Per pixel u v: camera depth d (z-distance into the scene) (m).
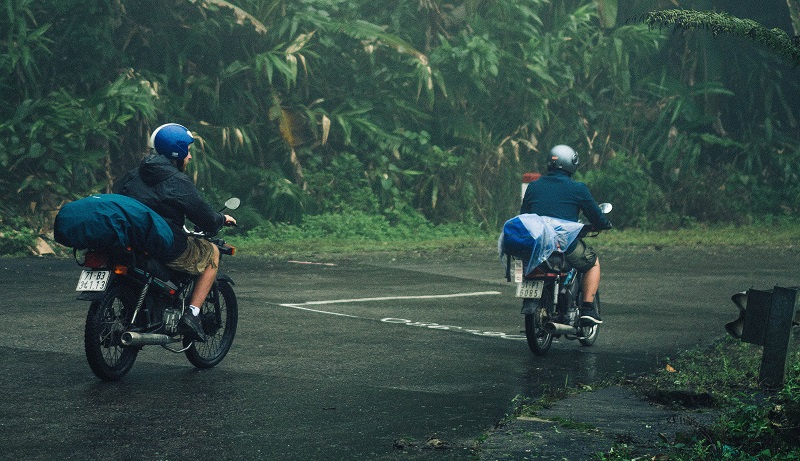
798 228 29.55
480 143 29.59
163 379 9.30
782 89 35.12
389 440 7.42
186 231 9.41
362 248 22.19
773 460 6.63
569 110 31.81
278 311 13.53
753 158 33.19
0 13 23.89
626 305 15.20
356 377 9.70
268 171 26.52
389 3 30.08
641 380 9.82
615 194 29.75
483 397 9.02
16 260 17.98
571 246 11.01
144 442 7.20
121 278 9.02
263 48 27.39
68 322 11.91
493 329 12.81
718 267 20.23
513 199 29.62
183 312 9.45
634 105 32.59
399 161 29.22
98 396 8.53
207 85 26.61
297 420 7.95
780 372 9.18
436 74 28.19
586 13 31.80
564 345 11.93
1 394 8.51
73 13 24.59
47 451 6.93
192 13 26.48
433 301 15.00
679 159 32.00
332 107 28.73
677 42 33.84
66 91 24.62
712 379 9.70
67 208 8.68
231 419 7.92
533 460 6.82
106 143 24.59
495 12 30.14
